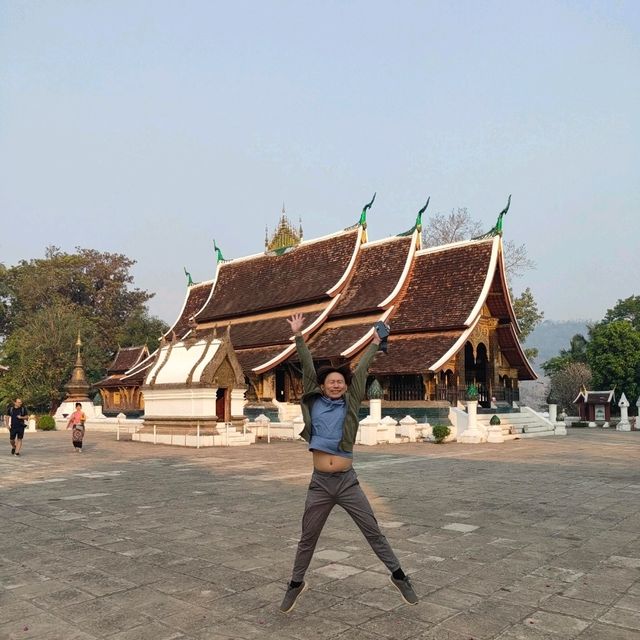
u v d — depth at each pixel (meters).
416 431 25.48
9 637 4.54
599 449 21.53
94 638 4.51
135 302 77.88
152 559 6.61
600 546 7.11
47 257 74.88
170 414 24.14
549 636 4.49
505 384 36.22
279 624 4.75
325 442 4.97
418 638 4.47
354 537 7.51
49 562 6.52
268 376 32.31
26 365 52.22
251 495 10.85
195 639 4.48
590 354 52.22
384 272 34.38
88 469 15.11
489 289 31.17
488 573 6.04
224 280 43.75
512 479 12.97
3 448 21.92
